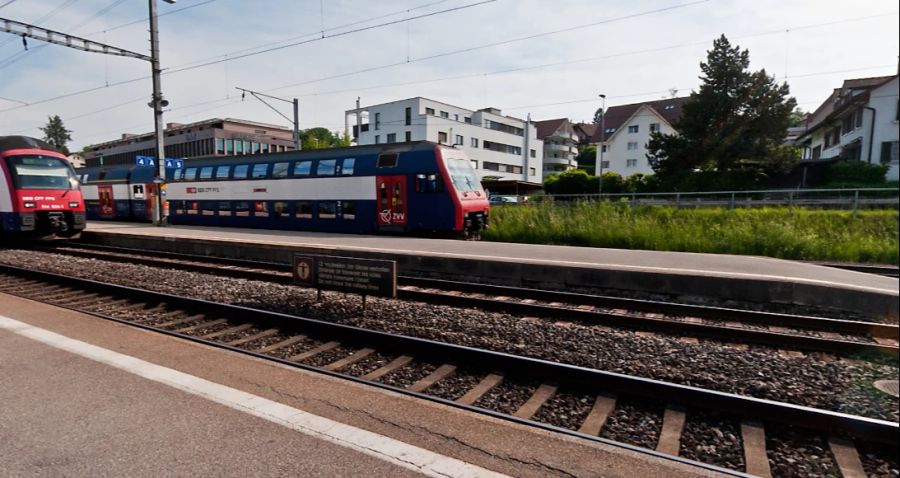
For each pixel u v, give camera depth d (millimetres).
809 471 3568
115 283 11008
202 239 16266
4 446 3521
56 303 8484
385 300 8820
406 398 4363
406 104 57719
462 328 7113
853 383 5176
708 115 35094
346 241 15523
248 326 7293
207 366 5098
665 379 5273
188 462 3328
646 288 9625
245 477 3172
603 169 61375
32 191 16906
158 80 22484
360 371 5570
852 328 7258
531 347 6285
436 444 3568
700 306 8266
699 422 4289
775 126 33031
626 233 16391
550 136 78250
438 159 16938
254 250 14812
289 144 77000
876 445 3822
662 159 37531
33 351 5512
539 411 4543
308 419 3918
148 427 3787
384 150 18109
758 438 3953
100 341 5930
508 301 8930
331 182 19234
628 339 6523
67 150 113750
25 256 15688
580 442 3625
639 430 4180
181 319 7746
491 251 12898
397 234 18047
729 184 33156
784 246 14594
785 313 8617
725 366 5559
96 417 3941
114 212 31016
